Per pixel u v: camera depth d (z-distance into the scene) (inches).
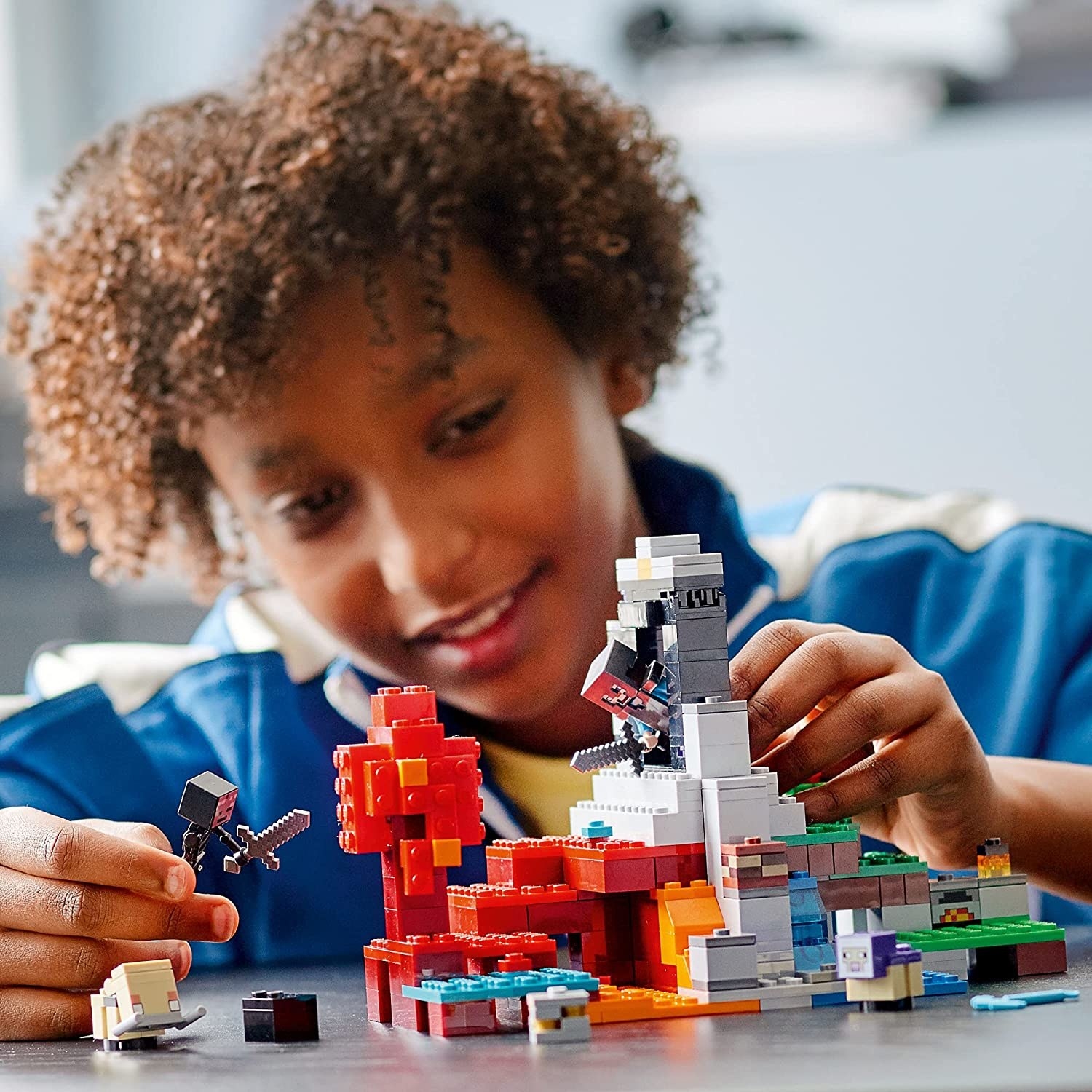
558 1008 23.0
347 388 43.0
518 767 48.8
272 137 44.0
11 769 48.2
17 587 72.2
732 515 53.0
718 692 27.4
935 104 66.6
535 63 49.5
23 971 27.5
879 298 66.3
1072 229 65.5
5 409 71.2
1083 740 50.7
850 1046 21.1
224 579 51.1
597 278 45.5
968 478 65.9
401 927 26.3
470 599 44.8
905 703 29.9
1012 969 27.5
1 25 71.3
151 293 44.3
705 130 66.9
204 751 50.6
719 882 26.2
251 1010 25.3
